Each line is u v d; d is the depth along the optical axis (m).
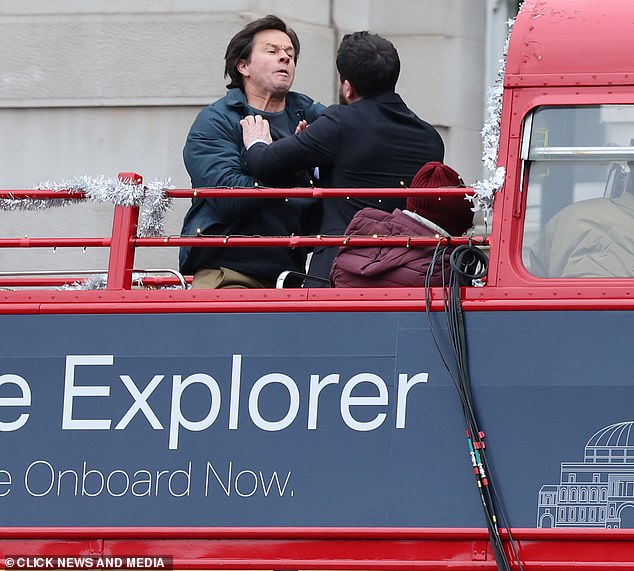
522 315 18.89
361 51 22.31
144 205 20.81
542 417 18.64
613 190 19.25
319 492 19.09
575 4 19.91
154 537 19.38
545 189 19.30
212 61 34.69
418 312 19.30
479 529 18.62
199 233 20.62
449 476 18.84
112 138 35.09
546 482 18.50
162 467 19.48
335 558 18.97
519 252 19.17
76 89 35.12
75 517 19.52
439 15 36.06
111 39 35.06
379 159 22.23
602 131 19.19
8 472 19.70
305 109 24.56
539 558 18.41
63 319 19.98
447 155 35.91
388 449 19.05
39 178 35.25
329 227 22.55
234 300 19.72
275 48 23.64
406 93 36.06
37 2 35.53
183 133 34.88
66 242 20.72
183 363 19.66
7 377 19.92
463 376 18.75
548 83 19.36
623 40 19.38
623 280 18.88
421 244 19.84
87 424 19.70
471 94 36.22
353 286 20.36
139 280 25.64
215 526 19.22
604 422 18.52
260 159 22.14
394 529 18.81
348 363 19.31
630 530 18.27
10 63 35.34
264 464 19.28
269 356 19.50
